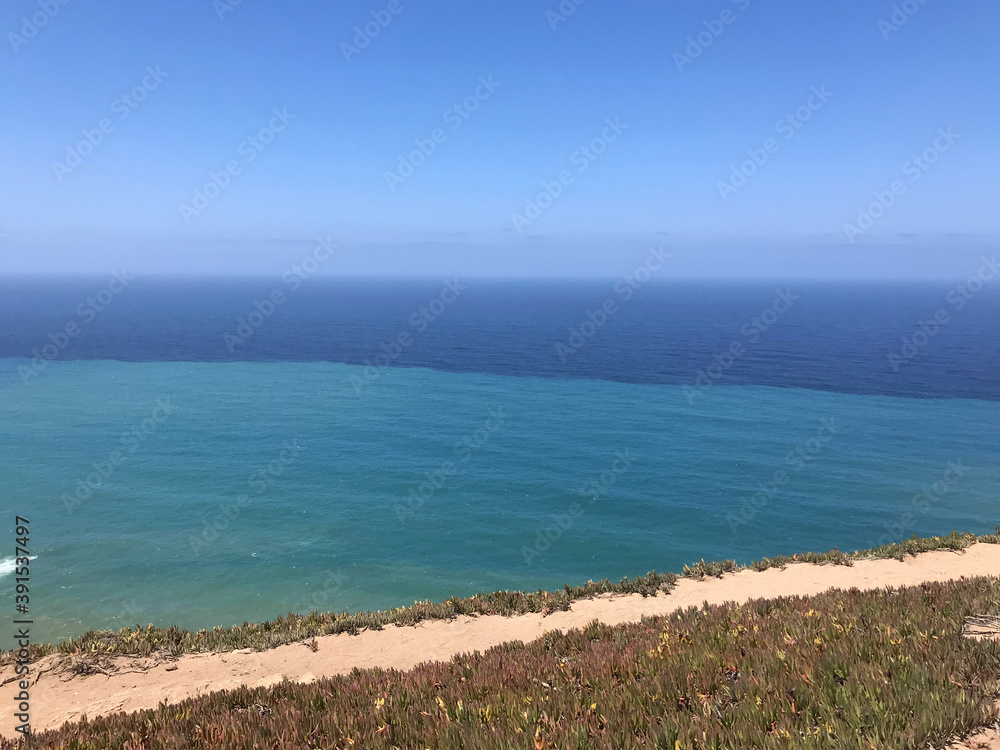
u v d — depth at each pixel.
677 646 8.70
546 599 16.84
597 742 5.66
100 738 7.28
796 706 5.99
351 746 6.48
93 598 27.98
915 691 5.75
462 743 6.09
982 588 10.50
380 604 27.95
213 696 8.68
